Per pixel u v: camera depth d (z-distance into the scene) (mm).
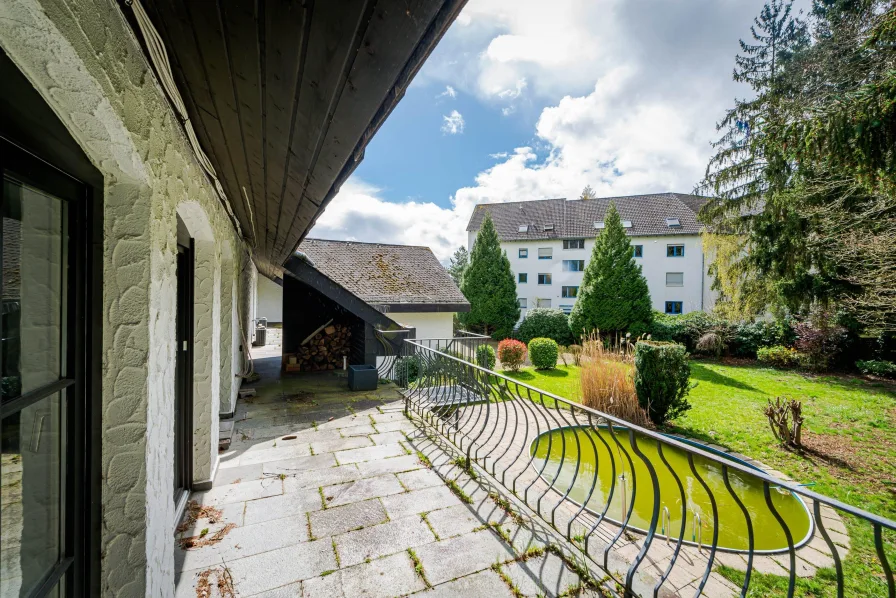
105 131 1018
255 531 2346
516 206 24453
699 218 12000
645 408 5602
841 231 6746
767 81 10461
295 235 3365
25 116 809
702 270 19000
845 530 2943
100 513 1191
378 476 3078
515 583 1965
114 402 1245
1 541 829
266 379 6477
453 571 2041
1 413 804
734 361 11609
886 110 3334
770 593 2189
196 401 2787
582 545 2258
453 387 3992
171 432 1671
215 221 2883
